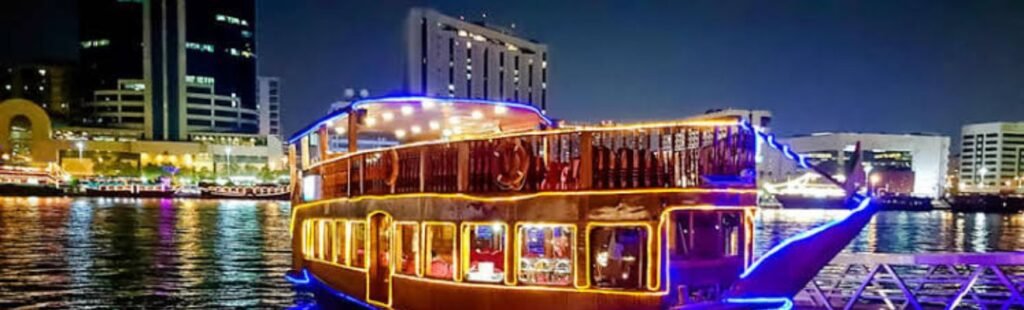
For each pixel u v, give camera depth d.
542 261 17.69
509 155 17.69
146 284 40.81
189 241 65.50
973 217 145.62
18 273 44.62
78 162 180.50
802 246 17.72
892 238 86.31
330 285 24.53
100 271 45.75
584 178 16.77
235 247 60.53
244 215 107.12
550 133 17.14
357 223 22.52
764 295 17.28
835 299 26.84
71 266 47.88
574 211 16.88
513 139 17.64
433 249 19.77
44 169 171.25
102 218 93.88
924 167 174.00
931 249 72.06
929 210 162.88
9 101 182.88
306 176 27.05
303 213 27.34
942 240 83.81
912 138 173.50
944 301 26.83
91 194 171.62
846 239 18.25
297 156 29.19
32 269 46.34
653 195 16.20
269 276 43.81
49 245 60.50
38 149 179.75
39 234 70.31
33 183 168.12
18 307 34.38
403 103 22.22
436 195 19.27
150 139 199.75
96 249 57.91
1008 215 158.25
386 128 26.11
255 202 164.25
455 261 18.73
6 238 66.12
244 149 196.50
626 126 16.47
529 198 17.41
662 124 16.27
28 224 82.31
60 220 89.12
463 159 18.62
